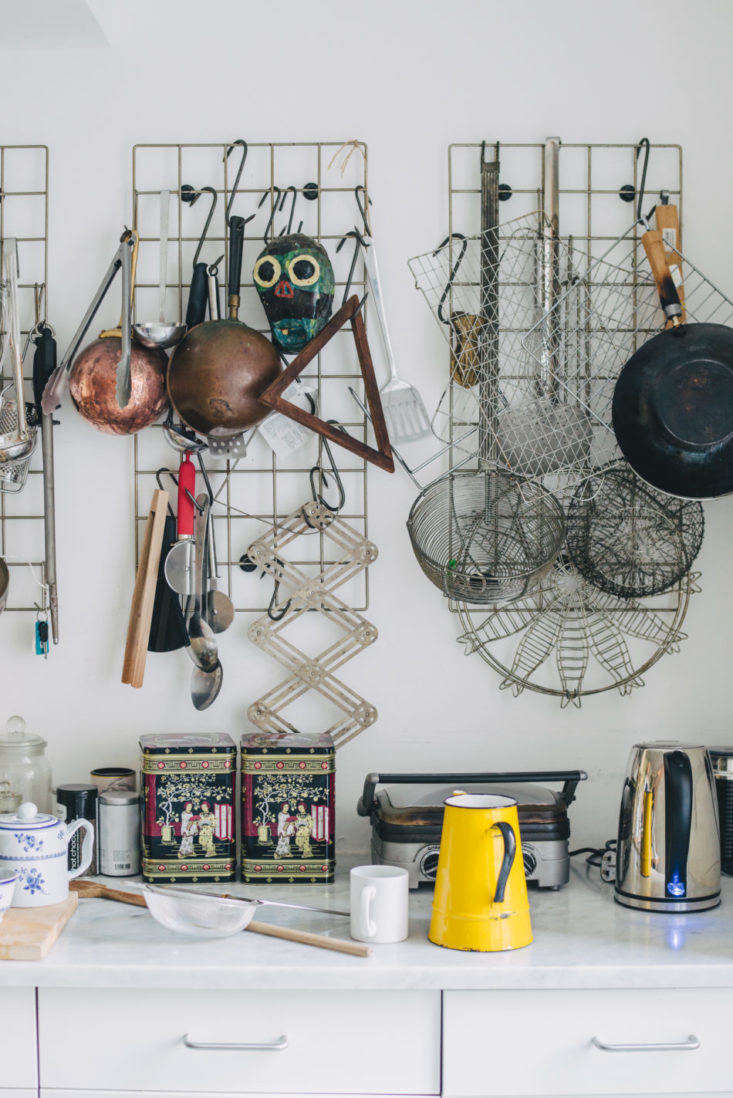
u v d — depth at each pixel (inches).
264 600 77.4
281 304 72.5
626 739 78.0
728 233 78.0
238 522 77.5
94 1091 57.9
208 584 76.4
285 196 77.3
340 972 56.2
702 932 61.6
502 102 77.5
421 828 68.0
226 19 77.1
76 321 77.4
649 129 77.7
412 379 77.4
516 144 77.4
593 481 76.2
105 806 70.7
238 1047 57.1
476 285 77.4
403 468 77.4
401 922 60.2
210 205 77.4
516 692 77.5
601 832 77.9
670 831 64.6
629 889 65.7
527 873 68.3
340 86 77.2
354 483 77.5
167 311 77.3
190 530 74.7
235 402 70.9
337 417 77.2
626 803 66.4
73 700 77.4
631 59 77.6
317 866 69.7
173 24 77.2
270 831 69.4
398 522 77.5
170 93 77.3
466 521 75.6
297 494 77.5
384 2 77.2
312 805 69.6
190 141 77.3
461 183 77.3
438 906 59.9
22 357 77.5
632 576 75.7
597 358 77.3
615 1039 57.7
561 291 76.5
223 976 56.2
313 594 76.8
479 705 77.7
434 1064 57.7
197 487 77.5
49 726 77.4
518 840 59.8
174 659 77.3
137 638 74.1
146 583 73.8
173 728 77.3
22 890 62.9
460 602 77.0
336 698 77.3
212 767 69.2
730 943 59.7
